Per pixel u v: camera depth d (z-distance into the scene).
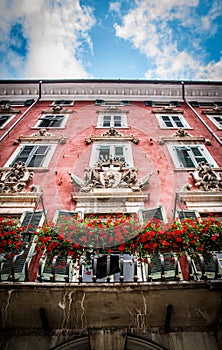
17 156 10.12
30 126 12.42
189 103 15.41
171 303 4.63
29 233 5.37
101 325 4.85
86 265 5.06
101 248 5.10
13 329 4.87
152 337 4.82
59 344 4.71
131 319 4.82
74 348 4.77
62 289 4.43
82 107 14.71
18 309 4.64
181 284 4.45
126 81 16.19
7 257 4.92
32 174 8.85
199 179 8.55
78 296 4.52
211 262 5.44
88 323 4.83
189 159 9.98
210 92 16.17
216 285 4.31
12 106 14.77
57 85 16.00
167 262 5.49
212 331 4.91
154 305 4.66
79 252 4.98
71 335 4.82
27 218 6.84
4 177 8.64
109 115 13.70
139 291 4.49
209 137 11.66
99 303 4.61
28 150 10.52
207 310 4.73
